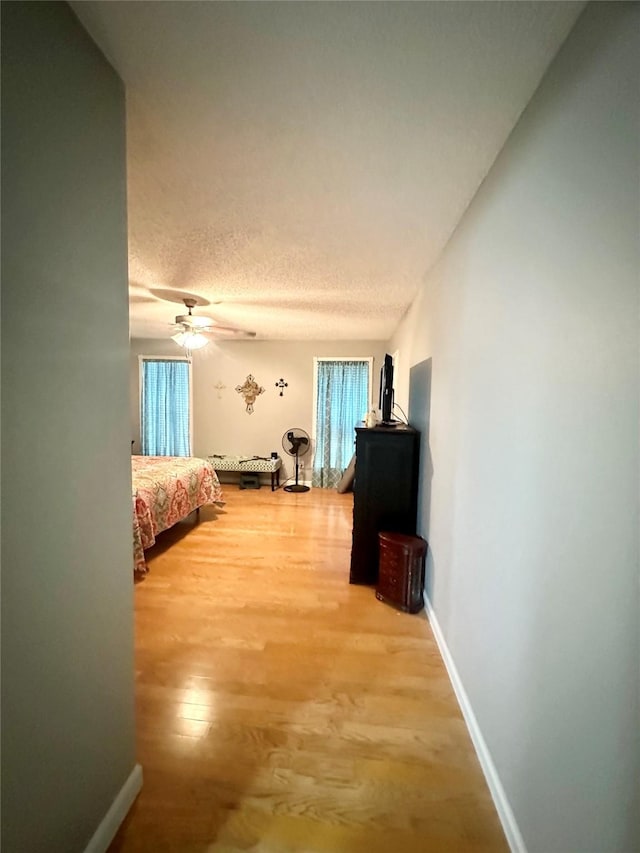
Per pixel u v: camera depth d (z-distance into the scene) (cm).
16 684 74
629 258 68
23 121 71
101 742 101
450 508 181
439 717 149
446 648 182
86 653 94
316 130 121
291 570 281
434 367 224
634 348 66
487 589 131
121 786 110
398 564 230
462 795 119
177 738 138
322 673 173
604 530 73
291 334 506
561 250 90
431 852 104
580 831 78
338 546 329
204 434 574
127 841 105
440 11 82
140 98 108
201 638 198
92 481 95
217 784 121
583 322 81
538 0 80
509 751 110
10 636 72
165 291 303
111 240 99
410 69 97
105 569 101
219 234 197
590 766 75
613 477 71
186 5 81
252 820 111
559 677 87
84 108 88
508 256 120
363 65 96
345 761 129
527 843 98
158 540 339
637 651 64
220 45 91
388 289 287
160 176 147
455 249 183
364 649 191
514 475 112
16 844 75
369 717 148
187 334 349
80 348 89
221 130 122
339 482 547
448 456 187
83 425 91
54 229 80
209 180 150
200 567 284
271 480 558
